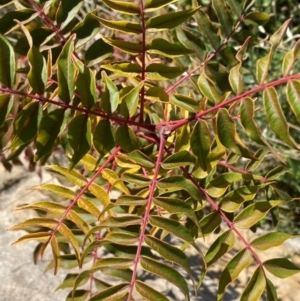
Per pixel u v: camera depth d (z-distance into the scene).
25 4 0.42
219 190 0.35
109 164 0.41
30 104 0.29
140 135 0.37
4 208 0.61
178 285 0.29
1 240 0.57
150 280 0.54
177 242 0.58
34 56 0.29
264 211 0.33
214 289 0.54
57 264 0.36
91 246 0.30
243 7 0.41
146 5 0.31
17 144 0.29
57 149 0.60
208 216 0.34
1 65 0.28
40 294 0.52
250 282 0.32
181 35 0.41
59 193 0.36
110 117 0.31
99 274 0.53
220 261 0.57
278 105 0.31
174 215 0.38
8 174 0.65
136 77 0.36
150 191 0.31
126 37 0.60
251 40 0.43
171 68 0.35
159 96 0.35
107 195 0.36
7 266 0.54
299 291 0.55
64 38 0.39
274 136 0.71
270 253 0.60
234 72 0.33
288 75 0.32
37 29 0.38
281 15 0.78
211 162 0.34
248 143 0.68
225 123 0.32
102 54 0.39
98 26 0.39
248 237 0.62
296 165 0.69
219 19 0.41
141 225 0.31
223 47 0.42
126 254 0.36
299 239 0.64
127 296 0.29
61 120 0.30
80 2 0.39
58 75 0.29
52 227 0.35
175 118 0.41
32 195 0.63
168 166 0.32
